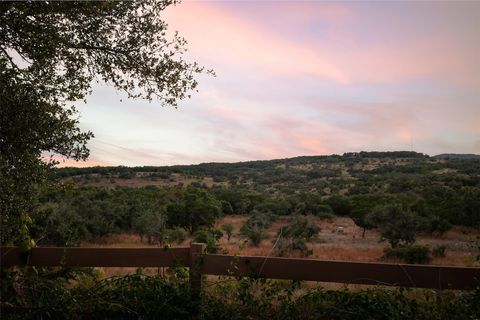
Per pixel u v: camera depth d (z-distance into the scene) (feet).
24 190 17.88
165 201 153.38
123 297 15.12
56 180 19.90
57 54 18.07
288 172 468.34
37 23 16.83
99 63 18.97
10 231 17.11
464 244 107.24
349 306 14.65
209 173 474.08
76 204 103.96
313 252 92.84
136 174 380.78
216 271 15.60
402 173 394.11
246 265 15.44
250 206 211.20
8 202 17.21
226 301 15.37
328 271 15.07
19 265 16.16
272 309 15.06
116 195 140.67
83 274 17.16
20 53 17.60
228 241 114.73
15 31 16.57
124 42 18.61
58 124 17.88
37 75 18.12
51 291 15.39
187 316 14.83
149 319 14.60
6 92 16.76
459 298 14.40
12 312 15.10
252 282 15.23
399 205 116.37
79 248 16.20
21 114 16.98
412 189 244.83
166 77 18.83
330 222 181.06
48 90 18.49
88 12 16.84
